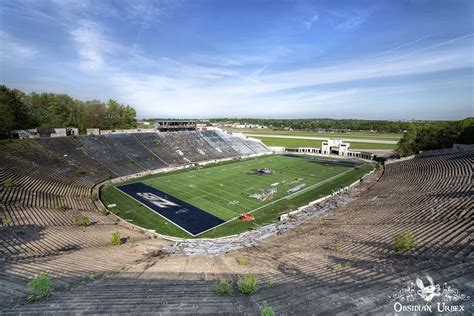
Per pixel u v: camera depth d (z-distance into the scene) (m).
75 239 26.11
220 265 19.06
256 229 34.41
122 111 117.00
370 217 30.42
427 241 18.34
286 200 46.97
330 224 31.30
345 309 9.14
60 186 46.38
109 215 38.53
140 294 11.83
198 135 98.88
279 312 9.30
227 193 50.69
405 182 45.91
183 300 10.82
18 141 55.91
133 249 25.19
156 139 84.94
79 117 111.69
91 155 64.38
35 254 20.50
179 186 55.06
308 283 12.80
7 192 36.56
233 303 10.33
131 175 62.16
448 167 45.53
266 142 135.75
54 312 9.58
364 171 71.44
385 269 13.88
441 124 87.62
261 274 15.91
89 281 14.32
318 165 80.44
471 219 20.50
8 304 10.72
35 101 105.56
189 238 32.28
